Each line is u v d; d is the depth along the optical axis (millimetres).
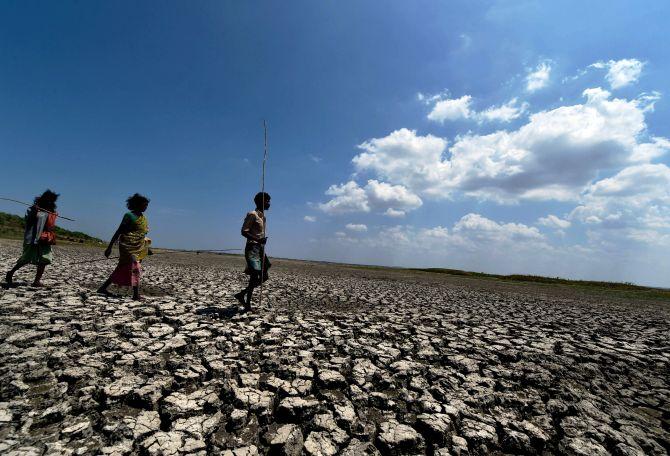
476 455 2824
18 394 3133
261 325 6211
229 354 4590
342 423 3074
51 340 4480
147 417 2934
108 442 2570
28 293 6984
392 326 6945
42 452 2369
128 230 7289
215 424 2939
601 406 3842
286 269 24609
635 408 3963
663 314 12672
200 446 2609
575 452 2893
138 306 6809
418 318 8055
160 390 3393
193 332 5406
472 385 4145
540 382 4402
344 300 10266
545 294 18844
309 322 6734
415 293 13859
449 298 12812
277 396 3543
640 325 9453
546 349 5930
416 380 4188
